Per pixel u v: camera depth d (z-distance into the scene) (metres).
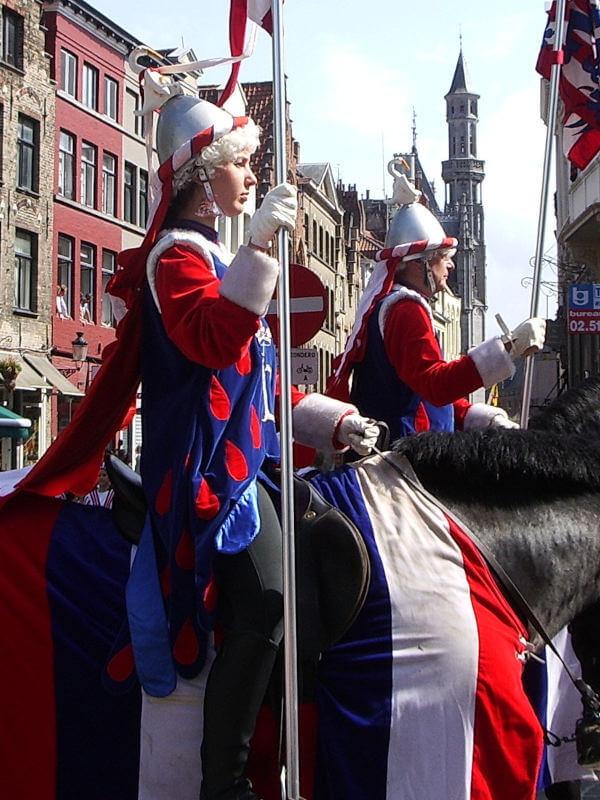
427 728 3.16
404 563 3.28
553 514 3.58
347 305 60.00
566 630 4.41
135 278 3.37
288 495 3.07
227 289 3.05
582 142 6.53
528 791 3.18
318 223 53.31
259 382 3.37
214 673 3.14
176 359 3.26
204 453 3.20
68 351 34.50
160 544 3.24
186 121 3.41
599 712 3.61
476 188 145.12
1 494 3.59
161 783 3.19
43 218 33.00
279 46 3.33
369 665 3.21
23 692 3.23
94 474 3.50
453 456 3.53
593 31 6.46
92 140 35.91
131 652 3.20
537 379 30.09
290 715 2.98
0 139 31.05
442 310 95.50
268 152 41.69
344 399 5.38
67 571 3.33
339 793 3.16
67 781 3.21
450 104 146.12
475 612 3.26
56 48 33.84
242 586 3.17
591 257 25.30
